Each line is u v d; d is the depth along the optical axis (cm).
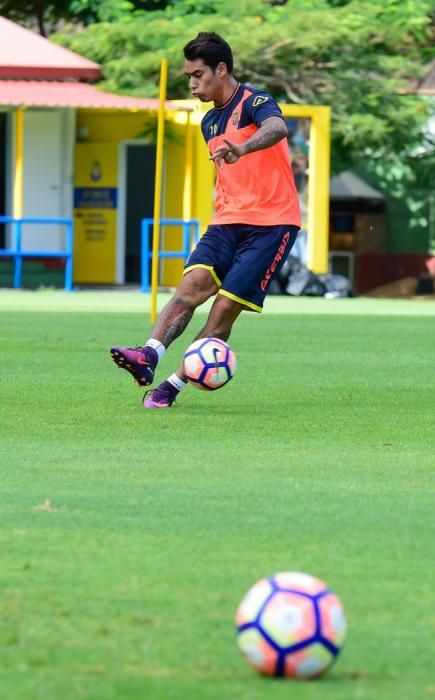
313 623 1236
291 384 3791
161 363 4253
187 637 1379
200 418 3059
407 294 12569
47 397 3409
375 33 10800
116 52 10669
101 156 10400
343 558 1734
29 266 10206
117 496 2117
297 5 10931
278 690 1211
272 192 3166
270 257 3159
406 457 2559
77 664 1289
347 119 10712
